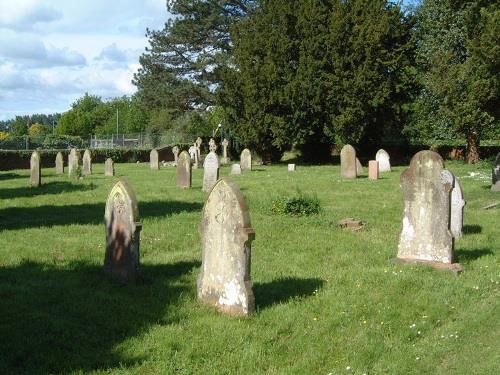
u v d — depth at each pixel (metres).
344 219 14.13
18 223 13.98
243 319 7.01
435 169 9.82
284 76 39.75
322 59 38.91
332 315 7.18
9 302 7.46
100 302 7.58
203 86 50.94
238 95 41.19
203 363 5.80
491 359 5.99
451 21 37.84
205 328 6.66
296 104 38.78
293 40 40.25
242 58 41.62
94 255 10.38
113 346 6.14
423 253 9.98
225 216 7.37
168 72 52.00
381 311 7.35
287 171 33.00
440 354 6.12
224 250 7.38
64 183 24.47
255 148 43.00
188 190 21.50
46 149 46.00
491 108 30.09
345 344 6.35
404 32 39.62
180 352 6.01
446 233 9.74
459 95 32.88
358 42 37.59
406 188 10.17
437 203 9.83
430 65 39.19
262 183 24.34
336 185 23.44
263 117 40.06
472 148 38.16
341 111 38.44
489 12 25.50
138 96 53.84
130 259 8.55
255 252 10.79
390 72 39.06
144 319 6.94
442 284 8.67
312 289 8.33
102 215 15.23
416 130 46.25
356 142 40.00
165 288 8.27
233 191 7.31
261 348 6.12
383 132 43.88
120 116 97.00
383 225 13.93
